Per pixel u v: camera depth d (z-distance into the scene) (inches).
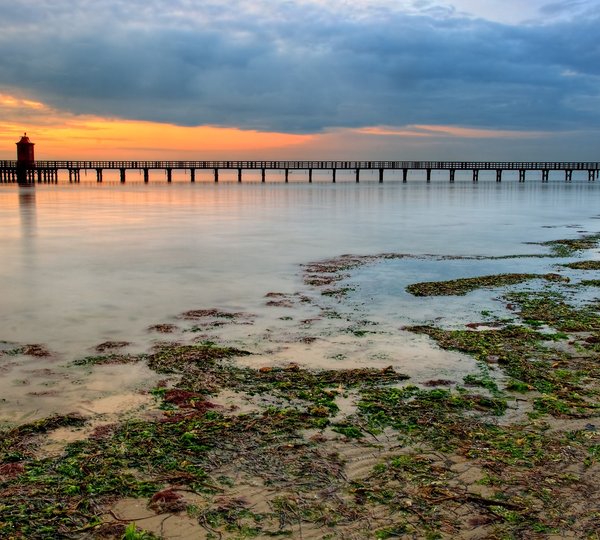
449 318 348.5
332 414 206.8
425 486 159.3
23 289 427.2
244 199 1675.7
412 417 203.8
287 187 2652.6
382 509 149.3
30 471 167.0
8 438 187.3
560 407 211.8
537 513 147.0
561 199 1770.4
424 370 254.2
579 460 173.6
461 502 151.9
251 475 165.5
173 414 206.4
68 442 185.0
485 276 486.3
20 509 148.7
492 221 1050.7
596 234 847.7
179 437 188.1
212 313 358.3
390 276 495.8
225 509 149.1
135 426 196.2
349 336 307.3
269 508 149.7
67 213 1136.2
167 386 234.1
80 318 344.5
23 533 139.5
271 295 412.8
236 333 313.3
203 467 169.6
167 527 142.0
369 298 405.1
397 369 255.8
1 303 382.0
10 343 294.5
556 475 164.9
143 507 150.2
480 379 242.7
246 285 448.8
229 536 138.7
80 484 160.1
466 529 141.3
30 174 2925.7
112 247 659.4
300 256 608.1
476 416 205.3
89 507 150.1
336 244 710.5
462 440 186.5
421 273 512.7
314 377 243.9
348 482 161.8
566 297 406.6
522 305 380.5
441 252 649.6
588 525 142.1
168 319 343.3
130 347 287.7
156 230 846.5
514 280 468.8
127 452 178.2
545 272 518.0
